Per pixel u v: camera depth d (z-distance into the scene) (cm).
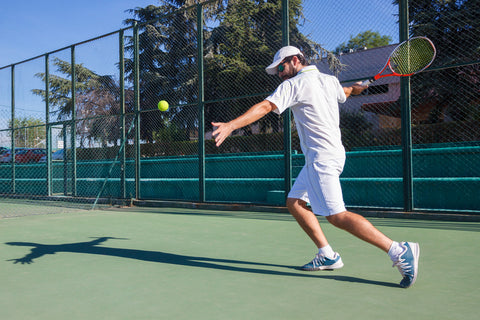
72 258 342
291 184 650
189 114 1153
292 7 669
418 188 596
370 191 635
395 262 238
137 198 845
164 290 246
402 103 556
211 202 739
